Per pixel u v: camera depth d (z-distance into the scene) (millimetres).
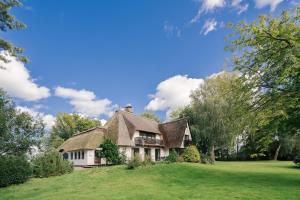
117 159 34469
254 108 15594
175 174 23406
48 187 19891
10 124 24781
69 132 78125
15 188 20422
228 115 38375
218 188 16859
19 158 23391
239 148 62844
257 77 15547
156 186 18219
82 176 24875
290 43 13422
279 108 14078
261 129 16047
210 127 40812
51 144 29938
